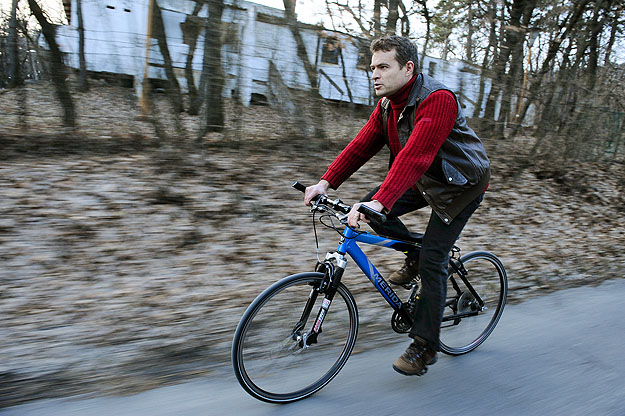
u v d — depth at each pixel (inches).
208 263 164.9
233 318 130.6
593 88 358.0
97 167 219.6
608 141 377.4
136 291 140.9
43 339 112.7
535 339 132.6
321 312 102.8
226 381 102.8
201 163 224.8
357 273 167.5
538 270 193.6
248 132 233.9
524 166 338.3
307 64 240.2
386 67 96.2
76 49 213.2
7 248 156.3
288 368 101.0
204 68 216.2
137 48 213.3
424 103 96.2
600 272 198.2
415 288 118.9
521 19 317.7
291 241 191.3
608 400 104.0
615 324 145.0
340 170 109.4
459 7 314.7
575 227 267.9
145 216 191.2
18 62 211.2
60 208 187.3
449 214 103.3
